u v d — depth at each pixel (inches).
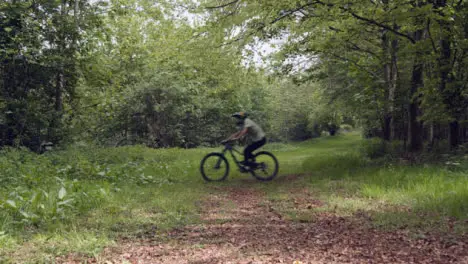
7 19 563.2
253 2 447.5
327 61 619.5
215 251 154.8
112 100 771.4
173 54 569.9
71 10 674.2
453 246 155.6
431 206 223.5
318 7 423.2
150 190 303.7
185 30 528.4
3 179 311.9
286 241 169.8
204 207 250.7
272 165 395.5
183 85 1022.4
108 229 188.1
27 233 175.8
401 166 395.2
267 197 289.3
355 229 188.5
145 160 549.3
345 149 1013.2
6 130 598.2
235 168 483.5
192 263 139.9
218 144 1242.6
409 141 505.0
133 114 1039.6
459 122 432.8
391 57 522.0
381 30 530.6
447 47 428.1
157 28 800.3
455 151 428.8
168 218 214.1
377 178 329.7
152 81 978.7
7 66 609.0
